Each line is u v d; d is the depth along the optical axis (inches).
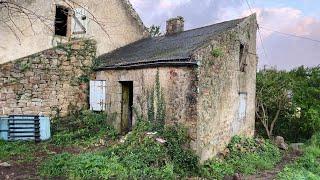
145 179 336.8
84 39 601.0
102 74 582.2
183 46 472.1
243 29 549.0
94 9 623.2
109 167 346.9
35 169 354.3
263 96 761.6
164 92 437.4
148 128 439.2
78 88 587.2
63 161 355.6
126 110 546.3
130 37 692.1
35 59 537.0
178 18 662.5
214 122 449.4
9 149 425.4
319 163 511.2
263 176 420.5
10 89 512.4
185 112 408.5
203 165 410.0
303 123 767.1
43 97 545.6
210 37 461.4
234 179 374.9
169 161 375.2
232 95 515.8
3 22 517.0
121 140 449.7
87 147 458.6
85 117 554.6
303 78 829.2
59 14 612.7
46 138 494.9
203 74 412.5
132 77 502.6
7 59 521.7
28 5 545.0
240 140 529.0
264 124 746.2
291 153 599.5
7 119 479.5
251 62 600.7
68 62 575.2
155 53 502.3
